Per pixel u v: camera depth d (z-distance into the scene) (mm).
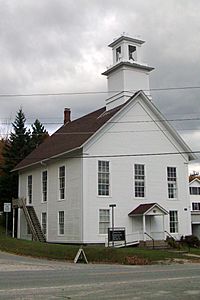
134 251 27859
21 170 47031
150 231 36750
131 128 37656
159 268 20688
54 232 38250
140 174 37594
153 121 39062
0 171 57375
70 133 42219
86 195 34344
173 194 39344
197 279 15031
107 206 35156
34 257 26672
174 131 39781
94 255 25984
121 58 40188
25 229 44188
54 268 20172
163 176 38875
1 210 53906
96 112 44312
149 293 11609
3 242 33125
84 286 12922
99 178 35281
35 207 42812
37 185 42938
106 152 35938
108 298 10711
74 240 34875
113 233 33281
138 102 38500
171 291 12023
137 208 36438
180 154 40406
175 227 38688
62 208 37281
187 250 33219
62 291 11852
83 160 34719
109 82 42000
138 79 40781
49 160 39844
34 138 59406
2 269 19297
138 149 37750
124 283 13719
